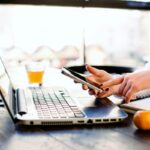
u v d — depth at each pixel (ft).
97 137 2.15
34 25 8.59
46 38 8.79
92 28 9.02
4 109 2.92
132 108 2.76
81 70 5.47
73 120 2.37
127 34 9.45
